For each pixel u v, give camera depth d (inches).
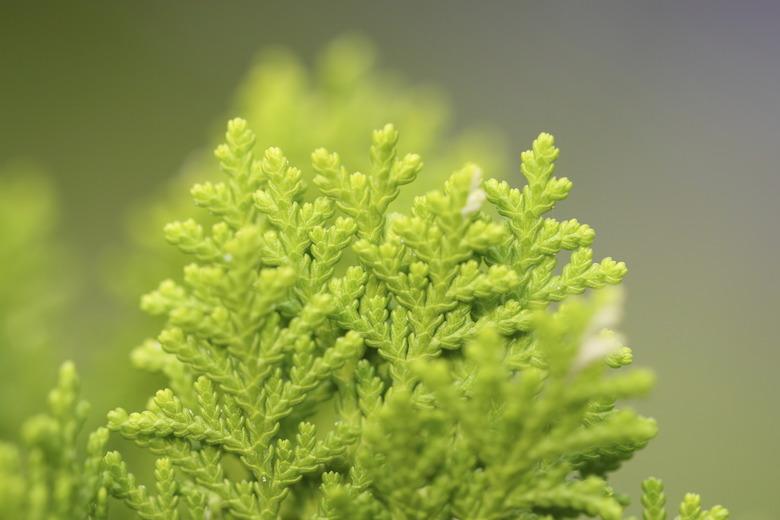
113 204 21.4
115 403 9.7
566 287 7.9
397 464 7.6
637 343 21.4
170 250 9.7
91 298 17.5
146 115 22.1
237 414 7.9
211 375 7.8
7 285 10.0
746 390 20.9
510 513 7.7
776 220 22.6
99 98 21.8
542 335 7.4
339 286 7.9
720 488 19.6
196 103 22.6
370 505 7.7
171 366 8.1
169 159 22.0
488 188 8.0
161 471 7.8
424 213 7.9
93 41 21.9
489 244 7.8
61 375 7.5
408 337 8.0
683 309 21.9
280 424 8.1
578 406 7.5
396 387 7.9
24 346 9.8
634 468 19.3
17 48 21.3
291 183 8.0
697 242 22.5
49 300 10.2
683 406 20.6
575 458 7.8
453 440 7.7
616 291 7.4
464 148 10.2
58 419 7.5
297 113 9.8
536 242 7.9
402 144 10.1
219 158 8.0
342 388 8.0
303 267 8.0
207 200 8.0
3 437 9.5
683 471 19.6
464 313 7.9
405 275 7.9
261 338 7.8
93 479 7.6
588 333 7.3
